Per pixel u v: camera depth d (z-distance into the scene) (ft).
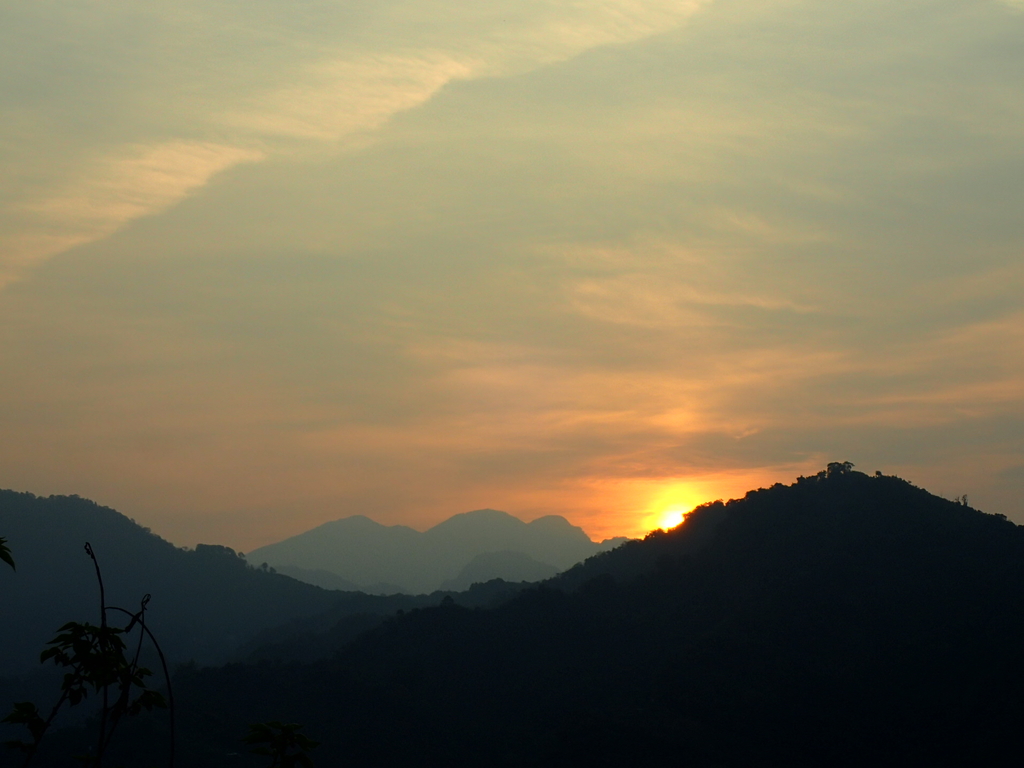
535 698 329.31
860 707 283.38
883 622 330.95
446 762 284.41
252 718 287.07
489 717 317.42
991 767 246.06
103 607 45.85
